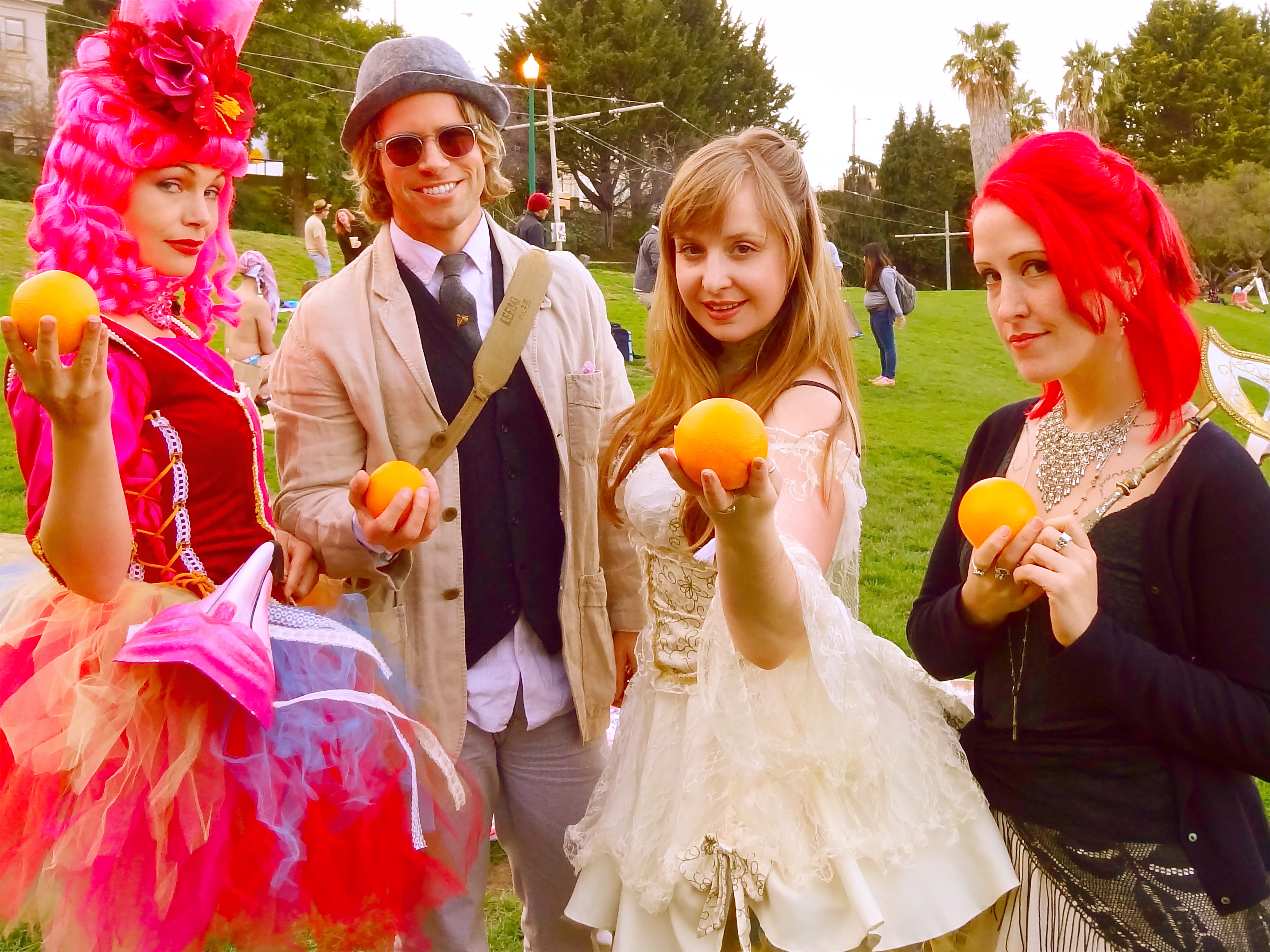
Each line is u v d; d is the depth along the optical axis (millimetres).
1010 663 1692
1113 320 1597
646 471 1895
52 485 1515
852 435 1840
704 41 54625
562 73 51375
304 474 2193
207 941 1695
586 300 2453
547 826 2406
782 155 1865
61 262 1752
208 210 1889
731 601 1537
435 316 2268
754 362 1922
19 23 33625
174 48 1763
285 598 2025
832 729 1649
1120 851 1571
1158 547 1560
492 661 2307
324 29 45562
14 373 1676
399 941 2242
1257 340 21797
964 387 13453
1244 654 1496
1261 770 1494
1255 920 1544
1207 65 55062
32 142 29438
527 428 2299
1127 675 1485
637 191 53656
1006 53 25062
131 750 1587
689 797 1729
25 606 1764
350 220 9938
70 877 1581
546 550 2332
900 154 64562
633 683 2006
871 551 6891
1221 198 43375
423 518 1844
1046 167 1563
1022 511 1555
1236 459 1531
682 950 1686
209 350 1929
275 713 1680
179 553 1803
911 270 64938
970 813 1708
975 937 1800
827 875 1636
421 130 2188
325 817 1719
